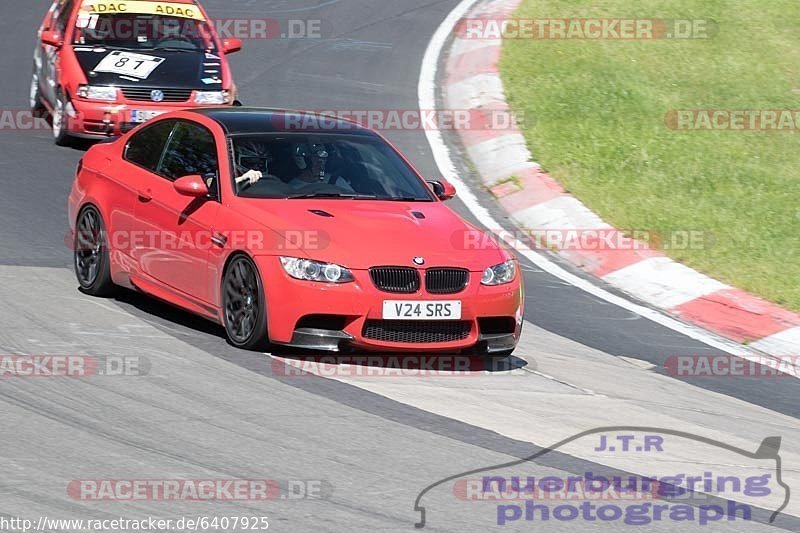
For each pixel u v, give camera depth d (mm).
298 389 26594
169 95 48719
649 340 34719
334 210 29812
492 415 26328
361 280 27859
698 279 40156
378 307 27859
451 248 29344
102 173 33656
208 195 30484
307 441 23578
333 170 31500
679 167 51156
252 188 30234
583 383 29688
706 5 74125
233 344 29203
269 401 25641
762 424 28281
